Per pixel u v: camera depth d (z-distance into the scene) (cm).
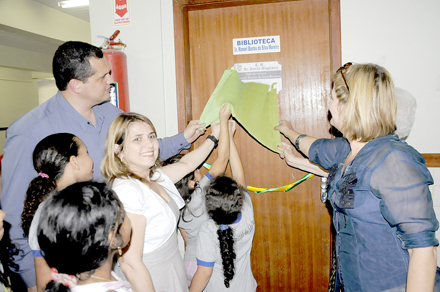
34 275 133
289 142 202
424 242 88
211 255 144
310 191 203
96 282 78
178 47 203
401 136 126
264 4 198
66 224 69
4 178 137
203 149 167
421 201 90
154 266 122
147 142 126
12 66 691
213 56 207
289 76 199
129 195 112
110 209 76
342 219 112
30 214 111
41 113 146
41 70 779
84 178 123
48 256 71
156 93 206
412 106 124
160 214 122
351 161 108
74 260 70
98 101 153
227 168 213
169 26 204
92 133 157
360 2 180
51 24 554
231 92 175
